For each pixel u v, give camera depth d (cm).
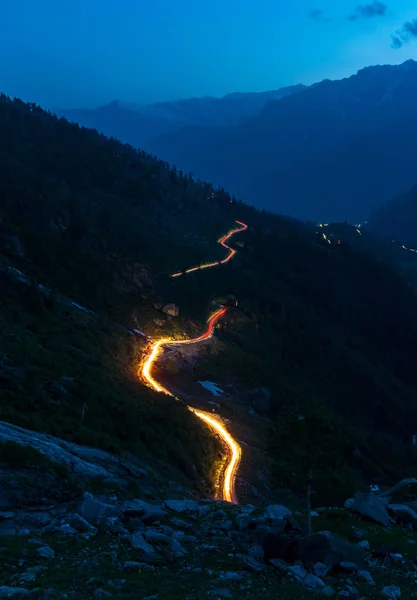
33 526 1772
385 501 2572
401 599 1596
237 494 4069
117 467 2823
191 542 1855
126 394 4903
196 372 7781
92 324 7112
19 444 2217
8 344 4194
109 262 10175
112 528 1820
